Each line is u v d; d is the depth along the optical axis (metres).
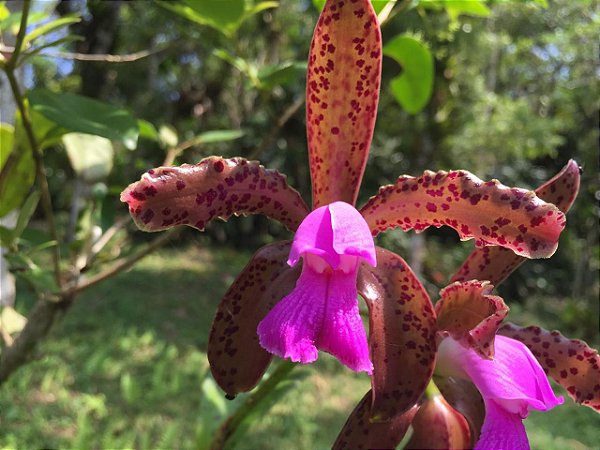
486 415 0.10
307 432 0.43
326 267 0.09
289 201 0.10
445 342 0.10
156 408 0.45
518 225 0.09
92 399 0.42
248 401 0.12
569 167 0.11
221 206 0.09
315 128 0.10
